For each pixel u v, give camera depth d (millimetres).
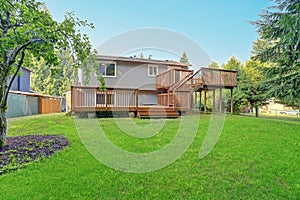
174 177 3605
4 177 3473
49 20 5297
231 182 3443
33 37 4848
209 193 3090
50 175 3562
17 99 13703
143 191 3127
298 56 9078
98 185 3256
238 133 6832
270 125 8320
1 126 4957
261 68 11727
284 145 5484
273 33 10406
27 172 3678
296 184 3352
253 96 16297
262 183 3395
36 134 6695
